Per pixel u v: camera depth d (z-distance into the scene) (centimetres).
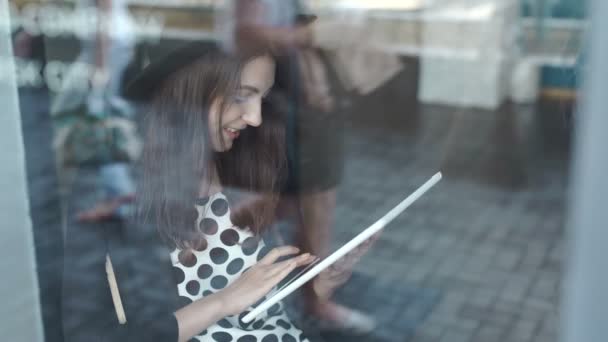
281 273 145
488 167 182
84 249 138
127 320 133
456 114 190
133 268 137
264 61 152
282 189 159
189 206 143
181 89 144
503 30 163
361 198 177
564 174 145
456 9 181
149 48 185
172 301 138
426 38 189
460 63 185
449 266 192
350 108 188
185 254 143
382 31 196
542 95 161
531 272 166
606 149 60
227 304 141
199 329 138
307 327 158
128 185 144
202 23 178
